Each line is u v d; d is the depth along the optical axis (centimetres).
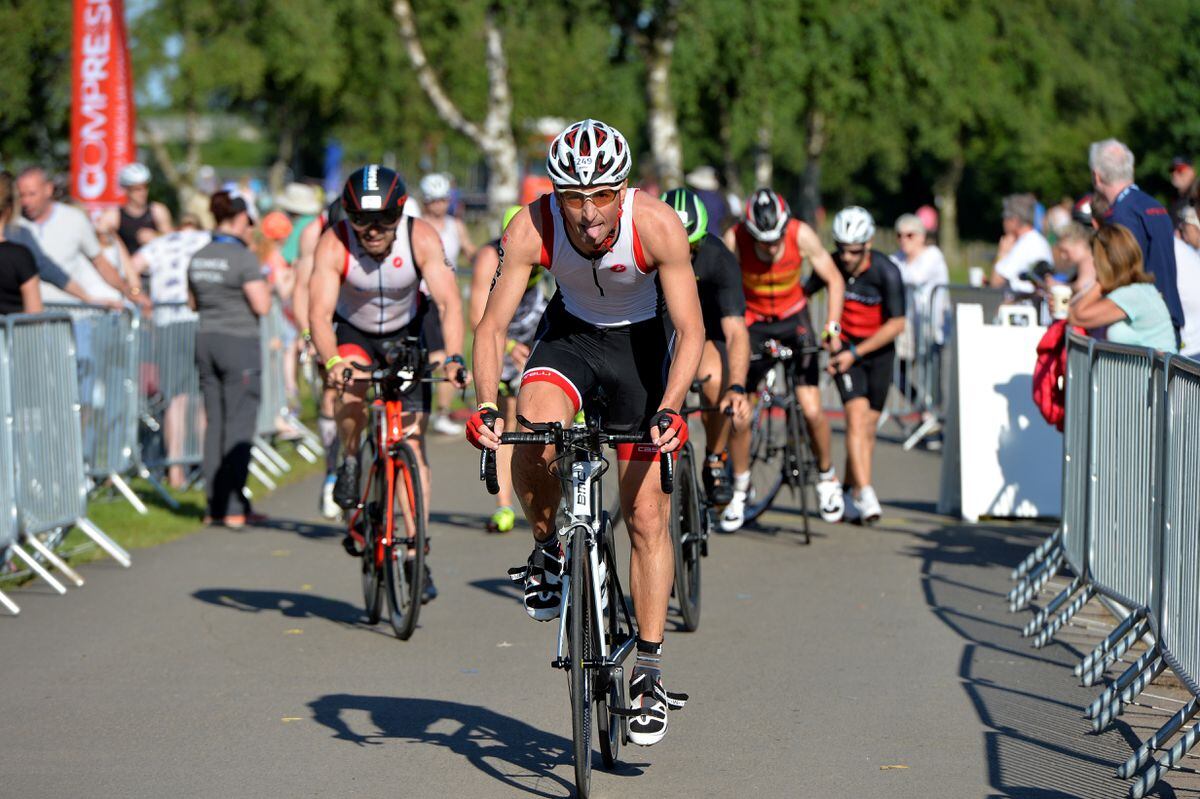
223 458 2375
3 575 1919
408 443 1648
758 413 2369
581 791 1074
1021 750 1234
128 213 3272
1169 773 1178
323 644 1606
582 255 1141
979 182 15650
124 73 3256
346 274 1706
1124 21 11731
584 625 1109
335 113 11144
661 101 6581
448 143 10844
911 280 3403
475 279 1903
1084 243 2281
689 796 1122
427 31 7856
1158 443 1359
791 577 1977
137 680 1457
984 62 7800
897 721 1317
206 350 2362
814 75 6481
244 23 9175
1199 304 1955
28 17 8606
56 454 1972
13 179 2136
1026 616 1745
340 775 1171
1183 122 11531
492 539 2267
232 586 1919
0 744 1252
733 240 2269
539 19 7044
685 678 1466
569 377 1188
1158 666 1308
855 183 16862
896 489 2795
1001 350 2450
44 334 1938
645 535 1181
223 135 16462
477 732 1288
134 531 2286
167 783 1152
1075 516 1758
